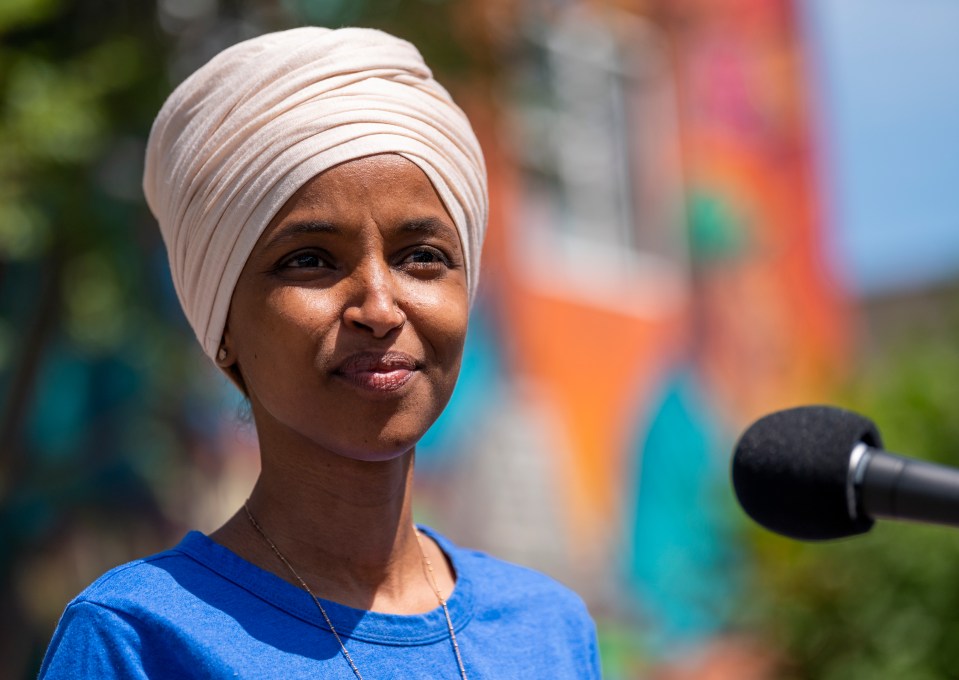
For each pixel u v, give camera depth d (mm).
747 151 19312
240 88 3465
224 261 3473
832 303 20797
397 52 3605
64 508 10445
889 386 12508
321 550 3543
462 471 14102
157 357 10375
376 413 3377
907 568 11047
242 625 3254
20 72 8477
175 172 3562
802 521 3484
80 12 9195
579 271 16344
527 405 15070
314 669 3244
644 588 16094
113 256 9453
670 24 18156
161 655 3160
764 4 19953
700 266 18250
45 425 10359
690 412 17469
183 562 3359
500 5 12531
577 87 16609
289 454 3566
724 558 13766
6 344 9852
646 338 17141
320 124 3400
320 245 3400
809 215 20422
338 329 3365
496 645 3646
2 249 9078
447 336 3479
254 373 3492
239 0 9750
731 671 13430
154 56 9109
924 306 27453
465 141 3678
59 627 3248
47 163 8531
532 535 14750
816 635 11516
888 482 3371
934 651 10906
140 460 10734
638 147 17578
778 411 3656
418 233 3465
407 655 3414
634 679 15531
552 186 16188
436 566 3848
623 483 16281
